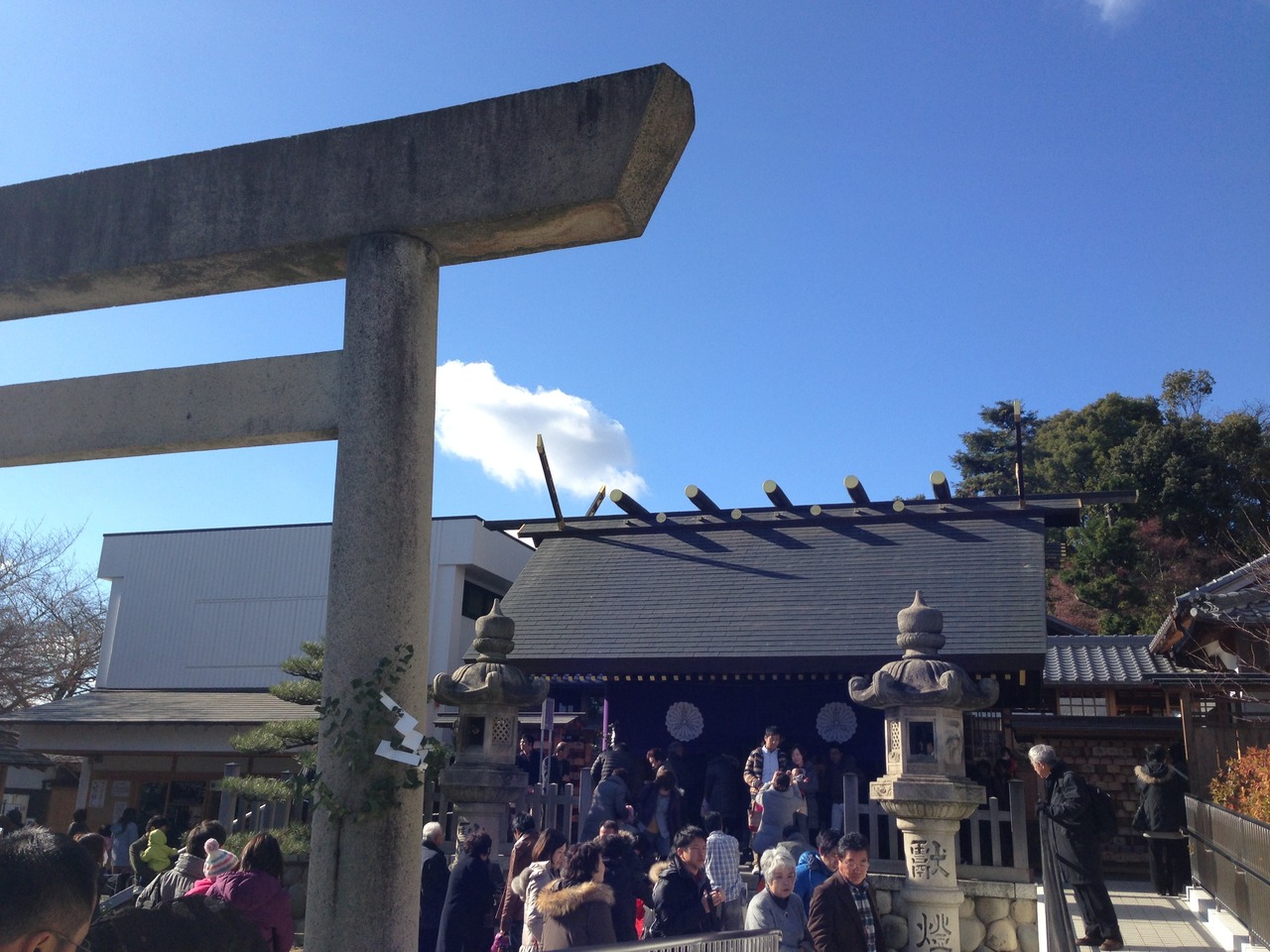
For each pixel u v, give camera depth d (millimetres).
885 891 9172
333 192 5336
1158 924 10359
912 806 8773
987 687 8992
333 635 4766
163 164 5688
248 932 3385
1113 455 36906
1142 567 31828
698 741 14812
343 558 4840
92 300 6016
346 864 4488
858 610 14555
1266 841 7656
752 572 16141
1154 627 29094
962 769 9023
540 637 15273
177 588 27406
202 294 5941
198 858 6902
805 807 9945
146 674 26922
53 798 25828
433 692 10508
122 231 5656
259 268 5617
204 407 5477
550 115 5078
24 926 1922
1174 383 41125
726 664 13992
